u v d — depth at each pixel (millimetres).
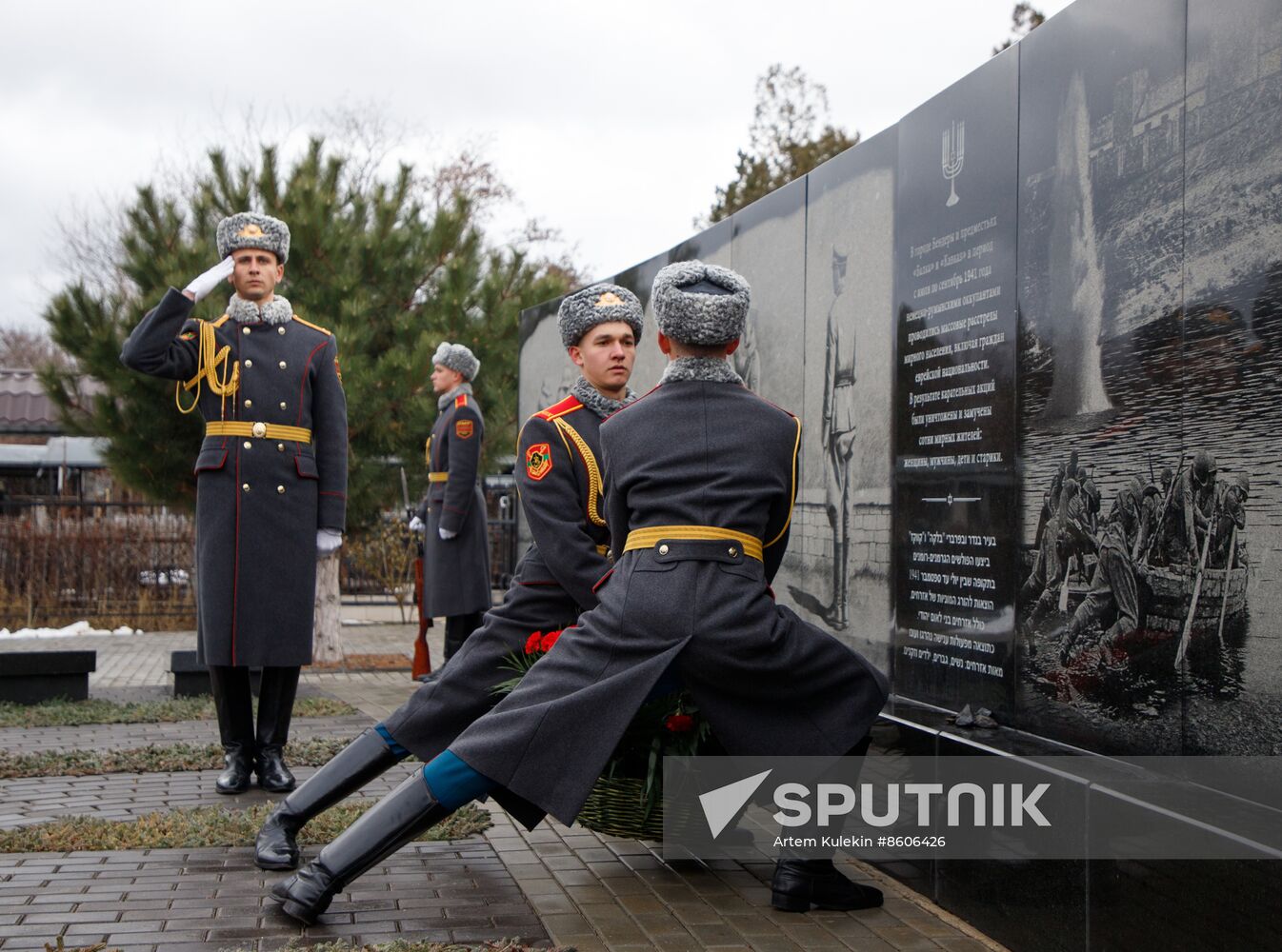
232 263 5434
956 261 4266
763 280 5887
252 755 5398
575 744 3285
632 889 3961
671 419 3564
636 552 3477
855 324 4973
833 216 5172
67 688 8016
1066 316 3688
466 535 8664
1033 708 3797
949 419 4285
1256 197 3000
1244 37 3043
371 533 13062
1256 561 2963
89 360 10172
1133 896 2980
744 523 3438
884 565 4707
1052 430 3738
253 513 5320
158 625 14188
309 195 10422
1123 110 3461
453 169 29625
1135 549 3371
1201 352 3160
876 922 3674
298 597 5371
